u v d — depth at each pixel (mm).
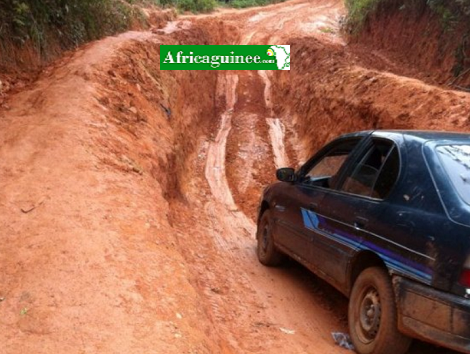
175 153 9586
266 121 18172
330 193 4840
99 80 8664
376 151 4465
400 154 4027
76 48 11219
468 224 3141
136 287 3713
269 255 6539
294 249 5539
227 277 6129
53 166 5586
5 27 8984
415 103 8648
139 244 4473
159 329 3260
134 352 2963
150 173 7039
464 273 3055
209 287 5641
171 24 21859
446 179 3516
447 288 3137
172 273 4223
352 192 4520
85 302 3402
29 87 8453
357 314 4105
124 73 9930
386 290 3689
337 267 4465
